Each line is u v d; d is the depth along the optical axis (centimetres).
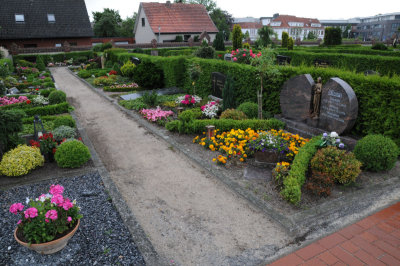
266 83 1098
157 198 627
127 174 744
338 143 692
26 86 1917
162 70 1850
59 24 3834
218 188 662
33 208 427
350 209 555
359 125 844
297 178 584
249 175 695
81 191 643
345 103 797
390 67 1611
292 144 768
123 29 6369
